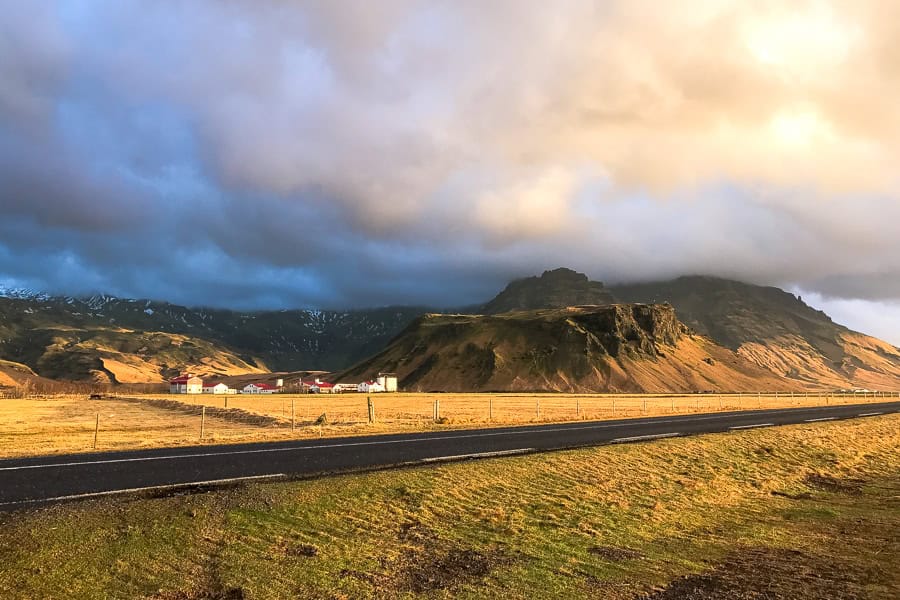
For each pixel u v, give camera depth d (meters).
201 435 25.14
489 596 8.73
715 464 20.42
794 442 25.88
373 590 8.66
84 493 12.27
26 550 8.90
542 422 36.62
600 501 14.62
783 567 10.59
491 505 13.44
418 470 15.39
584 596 8.93
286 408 72.25
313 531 10.80
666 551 11.46
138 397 119.44
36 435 28.56
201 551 9.48
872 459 25.03
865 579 9.91
